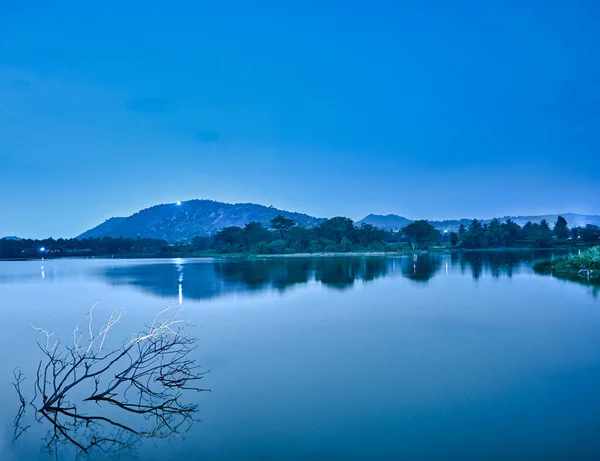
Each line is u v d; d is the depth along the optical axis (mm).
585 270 55594
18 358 20781
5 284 66062
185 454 11219
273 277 63312
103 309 36312
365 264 94125
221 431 12375
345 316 29719
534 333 23656
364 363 18422
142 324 28656
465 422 12570
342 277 61188
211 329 25984
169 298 41875
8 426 13070
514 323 26406
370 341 22359
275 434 12109
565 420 12609
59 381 17094
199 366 18359
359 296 40250
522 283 48438
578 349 20234
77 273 90125
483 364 18016
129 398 14984
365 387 15508
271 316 30156
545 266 66125
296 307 34125
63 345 23328
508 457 10688
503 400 14125
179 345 21953
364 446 11336
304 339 23031
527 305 33094
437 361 18578
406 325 26312
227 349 21094
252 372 17406
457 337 22938
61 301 42719
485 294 39938
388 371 17281
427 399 14305
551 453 10844
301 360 19031
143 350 21469
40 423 13258
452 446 11242
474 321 27203
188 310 33562
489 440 11516
